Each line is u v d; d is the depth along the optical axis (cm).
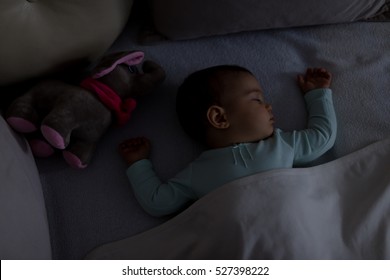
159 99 111
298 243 85
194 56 116
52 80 101
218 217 88
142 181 98
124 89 102
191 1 105
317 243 86
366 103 108
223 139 99
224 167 95
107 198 100
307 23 114
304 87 110
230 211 87
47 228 92
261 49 117
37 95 98
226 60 116
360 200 93
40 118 99
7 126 93
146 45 117
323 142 101
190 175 97
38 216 88
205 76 102
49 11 95
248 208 87
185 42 118
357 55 114
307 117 108
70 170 102
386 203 91
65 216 98
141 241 93
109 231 97
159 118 109
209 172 96
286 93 111
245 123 99
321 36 117
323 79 110
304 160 101
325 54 115
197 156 104
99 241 96
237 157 96
